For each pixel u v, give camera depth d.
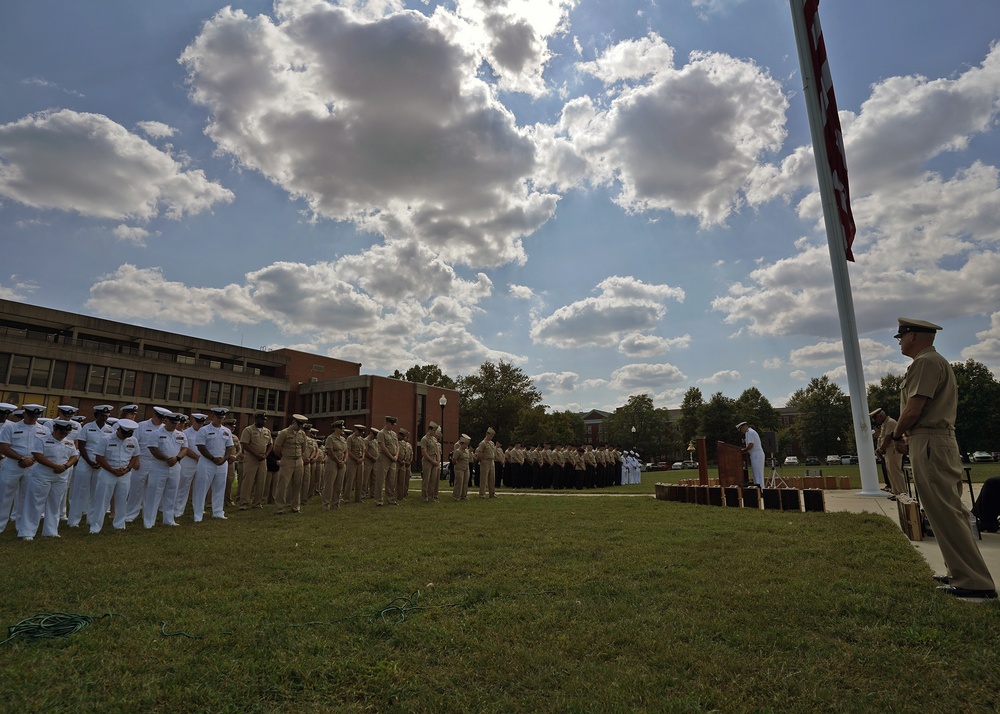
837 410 82.25
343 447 16.53
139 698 3.37
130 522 12.91
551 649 4.02
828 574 5.82
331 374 78.88
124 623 4.82
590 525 10.55
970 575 4.89
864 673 3.49
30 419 10.40
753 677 3.46
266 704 3.34
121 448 11.23
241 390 68.75
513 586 5.83
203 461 13.11
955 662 3.55
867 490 15.33
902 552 6.78
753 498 12.95
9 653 4.14
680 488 15.82
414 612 5.03
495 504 16.33
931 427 5.21
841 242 16.83
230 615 5.02
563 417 94.38
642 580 5.93
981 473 24.22
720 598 5.09
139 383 60.28
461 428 85.25
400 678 3.61
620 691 3.31
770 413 87.81
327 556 7.78
